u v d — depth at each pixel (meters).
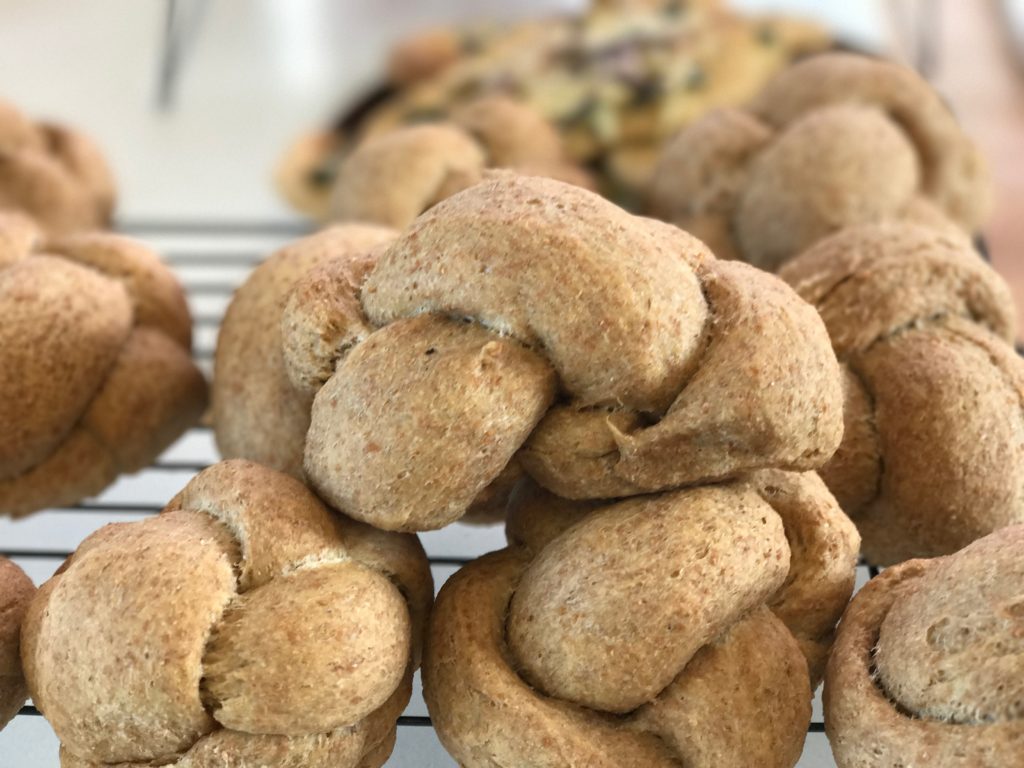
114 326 0.27
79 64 0.57
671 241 0.20
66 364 0.26
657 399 0.19
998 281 0.25
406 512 0.19
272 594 0.18
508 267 0.18
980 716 0.17
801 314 0.19
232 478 0.20
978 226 0.36
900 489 0.23
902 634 0.19
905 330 0.25
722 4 0.54
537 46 0.53
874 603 0.20
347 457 0.19
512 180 0.20
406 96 0.51
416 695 0.25
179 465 0.34
